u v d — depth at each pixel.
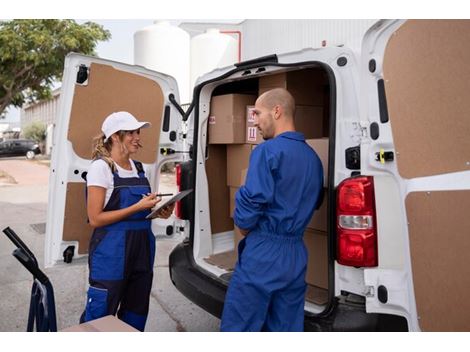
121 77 2.84
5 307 3.36
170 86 3.15
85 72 2.65
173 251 3.07
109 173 2.17
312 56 2.08
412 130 1.63
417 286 1.69
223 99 3.12
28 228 6.36
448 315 1.55
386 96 1.73
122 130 2.20
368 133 1.80
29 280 4.00
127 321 2.40
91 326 1.66
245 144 3.12
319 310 2.08
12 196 9.99
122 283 2.19
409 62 1.62
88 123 2.70
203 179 3.14
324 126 3.10
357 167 1.89
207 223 3.15
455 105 1.46
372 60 1.77
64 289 3.78
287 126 2.00
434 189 1.57
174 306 3.44
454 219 1.49
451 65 1.46
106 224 2.14
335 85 1.94
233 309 1.90
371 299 1.81
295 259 1.87
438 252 1.57
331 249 1.94
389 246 1.79
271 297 1.87
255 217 1.82
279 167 1.83
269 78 2.89
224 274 2.66
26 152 23.73
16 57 11.45
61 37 11.80
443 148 1.51
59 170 2.62
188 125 3.24
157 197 2.28
